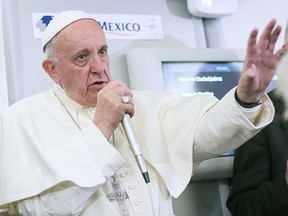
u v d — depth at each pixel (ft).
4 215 5.10
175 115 5.57
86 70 4.99
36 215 4.60
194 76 7.59
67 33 5.02
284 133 6.35
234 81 7.79
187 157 5.25
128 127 4.79
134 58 7.31
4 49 7.14
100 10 7.82
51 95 5.52
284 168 6.24
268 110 4.92
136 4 8.07
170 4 8.30
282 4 9.06
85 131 4.72
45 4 7.55
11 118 5.14
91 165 4.54
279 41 8.63
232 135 4.96
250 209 6.20
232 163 7.52
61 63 5.09
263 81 4.64
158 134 5.36
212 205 7.72
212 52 7.80
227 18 8.63
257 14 8.85
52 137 4.87
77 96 5.25
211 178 7.54
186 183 5.15
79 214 4.73
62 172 4.46
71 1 7.70
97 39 5.03
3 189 4.69
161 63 7.45
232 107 4.84
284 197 5.90
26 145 4.88
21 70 7.19
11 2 7.30
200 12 8.21
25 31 7.36
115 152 4.63
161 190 5.21
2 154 4.90
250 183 6.41
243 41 8.64
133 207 4.88
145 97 5.76
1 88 7.00
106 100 4.74
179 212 7.55
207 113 5.34
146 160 5.14
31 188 4.56
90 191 4.49
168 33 8.17
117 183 5.00
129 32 7.91
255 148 6.53
